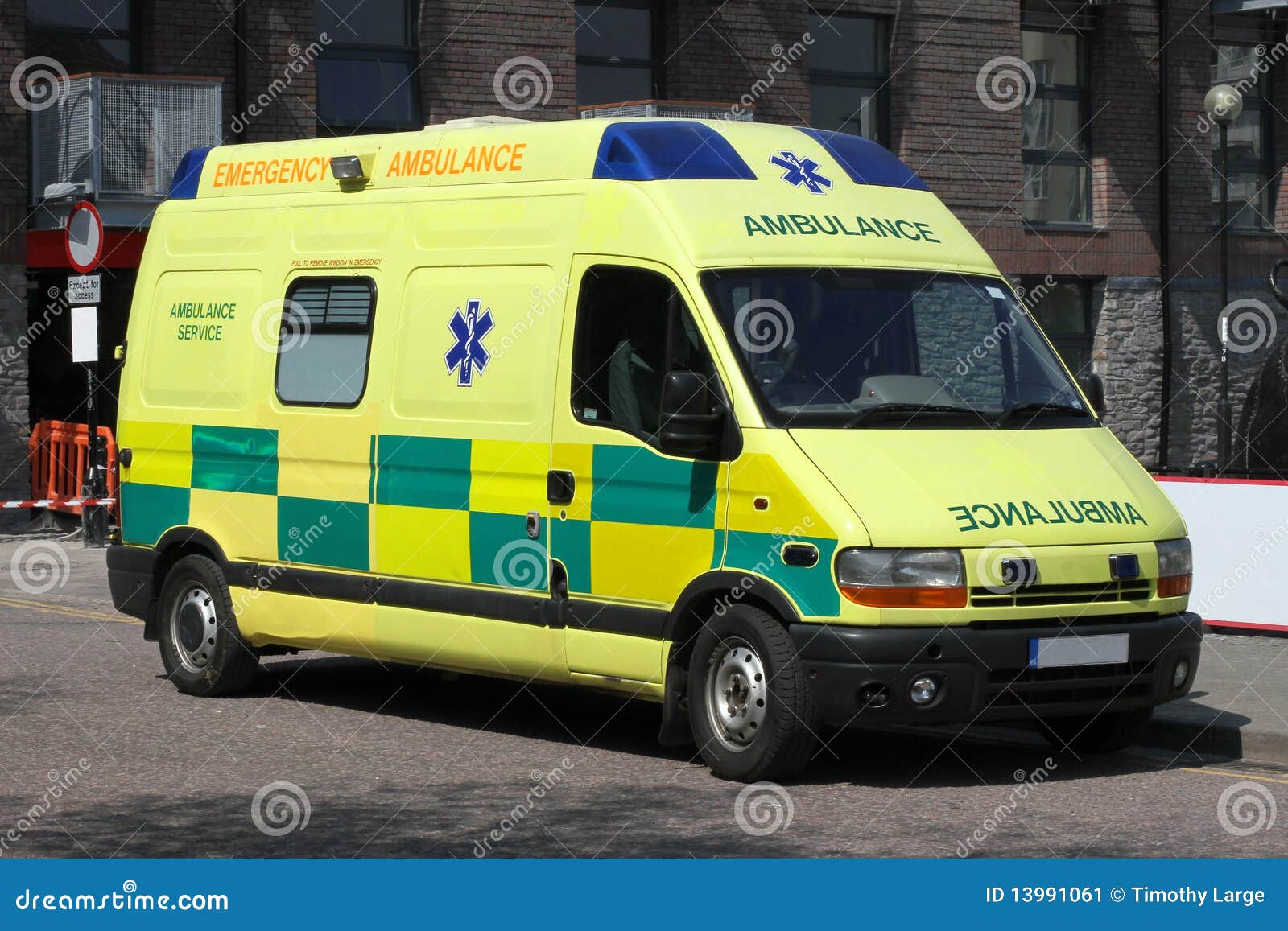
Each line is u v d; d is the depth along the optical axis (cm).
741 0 2412
